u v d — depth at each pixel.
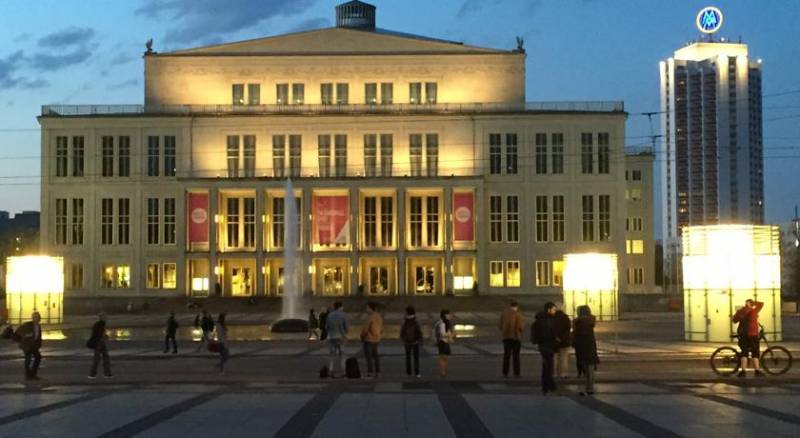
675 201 168.38
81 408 20.52
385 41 102.06
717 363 28.22
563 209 98.38
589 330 22.77
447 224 96.12
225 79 102.00
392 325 63.28
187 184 96.12
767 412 19.47
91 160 99.06
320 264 100.31
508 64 101.88
